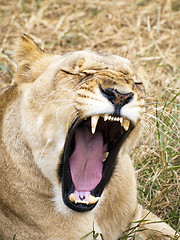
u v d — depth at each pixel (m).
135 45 13.96
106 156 7.55
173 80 12.21
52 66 7.10
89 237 6.96
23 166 6.88
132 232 7.25
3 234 7.14
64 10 15.83
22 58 7.38
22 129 6.88
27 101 6.92
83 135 7.41
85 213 6.86
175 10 15.88
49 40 14.29
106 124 7.18
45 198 6.89
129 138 7.09
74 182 6.91
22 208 6.94
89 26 15.05
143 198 8.73
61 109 6.57
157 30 14.53
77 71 6.72
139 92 6.62
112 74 6.50
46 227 6.89
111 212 7.18
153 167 9.41
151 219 8.01
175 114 10.12
